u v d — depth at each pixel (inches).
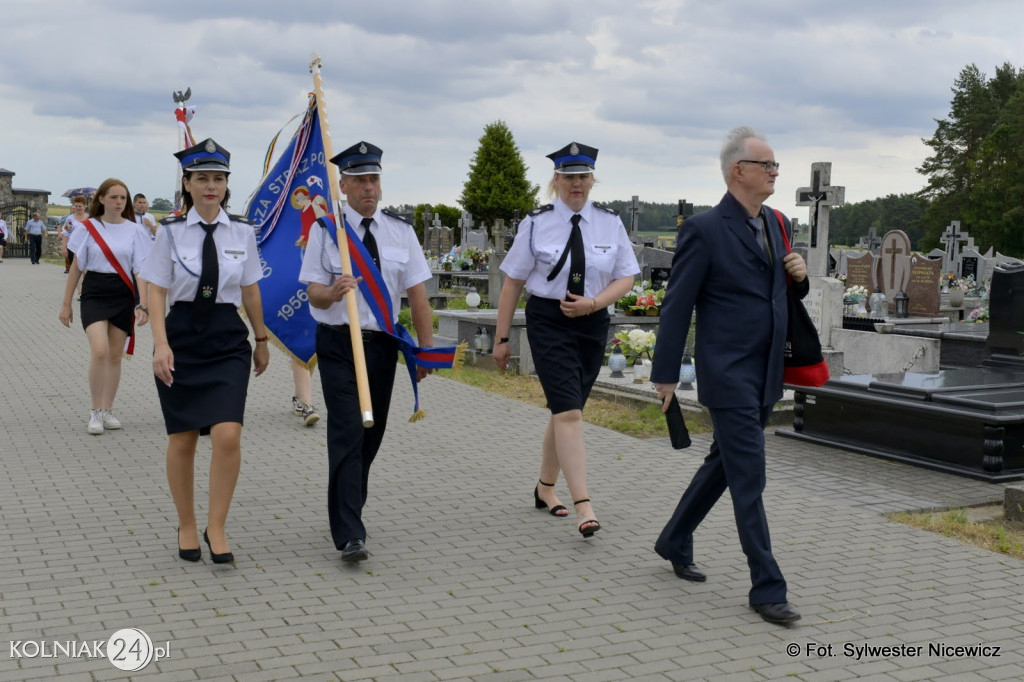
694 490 197.6
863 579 203.2
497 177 2226.9
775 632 174.9
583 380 233.3
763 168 182.4
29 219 1742.1
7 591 188.7
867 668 161.0
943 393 302.0
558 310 229.1
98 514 239.9
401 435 339.0
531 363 468.4
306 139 308.8
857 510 253.9
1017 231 2539.4
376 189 215.0
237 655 161.3
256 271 214.8
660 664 161.0
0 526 229.1
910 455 305.7
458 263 1003.3
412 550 218.1
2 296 855.7
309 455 305.4
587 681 154.1
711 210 187.3
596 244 231.0
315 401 398.0
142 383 433.1
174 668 156.1
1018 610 187.3
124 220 331.9
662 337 187.9
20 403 382.3
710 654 165.3
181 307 203.9
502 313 235.5
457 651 164.7
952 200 2687.0
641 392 389.7
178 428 201.9
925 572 207.9
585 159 229.8
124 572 200.4
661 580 201.0
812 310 487.8
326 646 165.6
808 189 486.6
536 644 168.2
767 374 183.3
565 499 262.4
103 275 327.3
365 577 200.1
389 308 215.9
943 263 1205.7
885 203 3348.9
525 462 303.0
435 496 263.3
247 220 213.9
